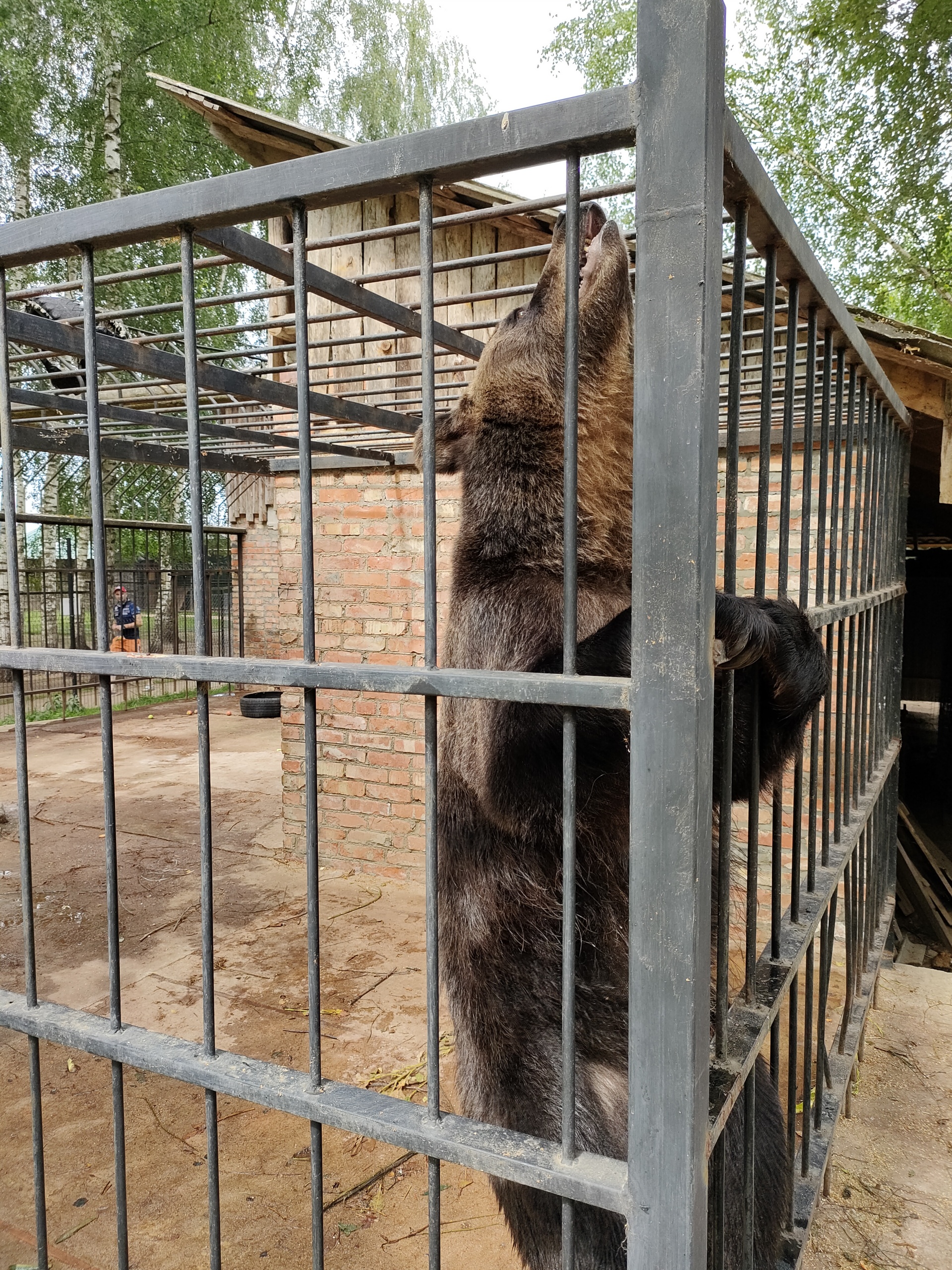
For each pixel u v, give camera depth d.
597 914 2.01
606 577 2.38
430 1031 1.26
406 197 5.18
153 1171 2.95
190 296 1.44
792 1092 2.12
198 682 1.45
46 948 4.74
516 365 2.48
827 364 2.10
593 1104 2.05
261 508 14.20
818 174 15.92
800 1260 2.11
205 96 5.18
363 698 5.82
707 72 0.96
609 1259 1.93
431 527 1.25
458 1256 2.55
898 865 7.40
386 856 5.82
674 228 0.99
